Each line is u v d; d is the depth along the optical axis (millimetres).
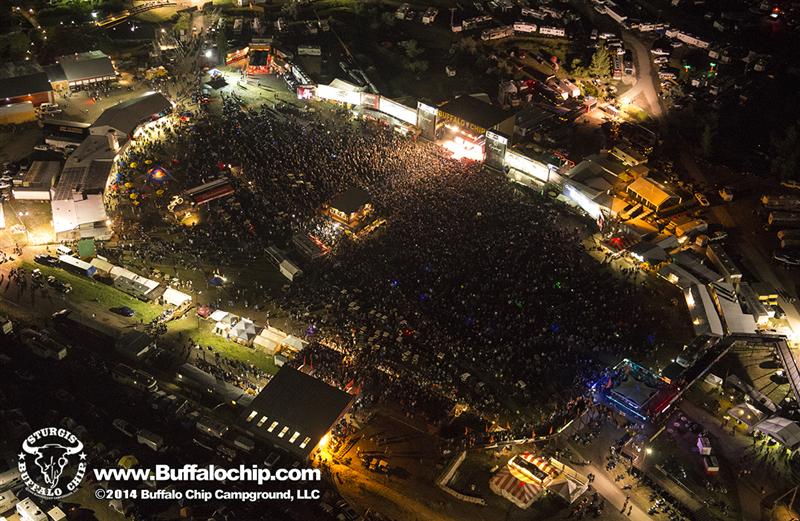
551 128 185625
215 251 147125
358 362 125500
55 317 130875
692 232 154750
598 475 110812
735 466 113250
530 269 144000
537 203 161625
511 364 126188
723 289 141375
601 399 121250
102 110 187125
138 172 166000
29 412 114750
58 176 163375
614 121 187750
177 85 197250
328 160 170250
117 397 118250
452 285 140000
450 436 115188
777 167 172250
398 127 183000
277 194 160250
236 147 173625
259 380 123000
